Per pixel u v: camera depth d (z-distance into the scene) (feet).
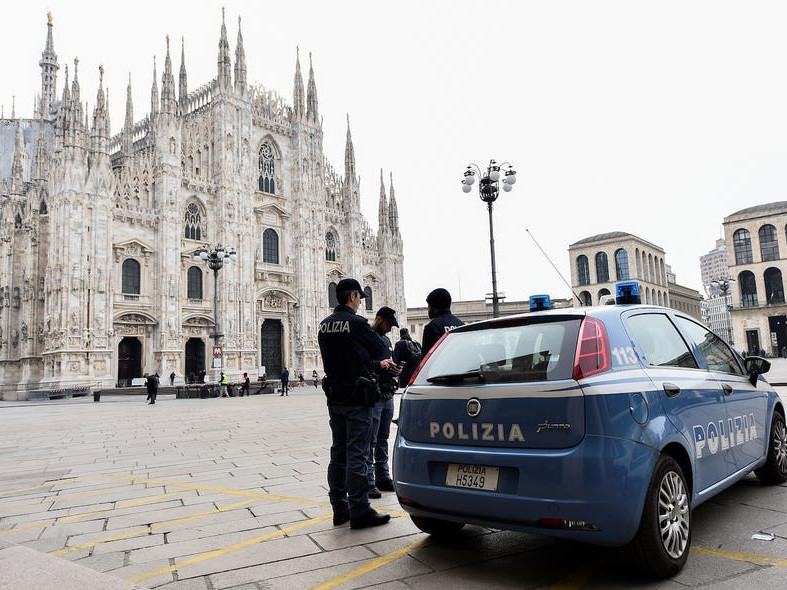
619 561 16.31
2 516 23.79
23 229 166.91
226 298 175.22
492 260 75.72
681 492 15.84
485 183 76.28
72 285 142.00
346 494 21.86
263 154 201.98
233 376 171.63
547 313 17.62
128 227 157.58
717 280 250.57
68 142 146.41
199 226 176.96
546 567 16.03
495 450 15.74
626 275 282.15
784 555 15.97
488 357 17.60
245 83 191.72
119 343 155.22
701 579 14.62
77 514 23.86
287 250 201.77
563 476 14.23
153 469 34.40
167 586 15.34
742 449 21.26
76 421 70.49
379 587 14.85
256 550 18.30
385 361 22.21
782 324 263.70
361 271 229.86
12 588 13.76
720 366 22.30
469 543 18.54
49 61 265.75
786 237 262.88
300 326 199.00
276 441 45.16
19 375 161.07
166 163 164.86
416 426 17.98
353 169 231.30
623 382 15.57
